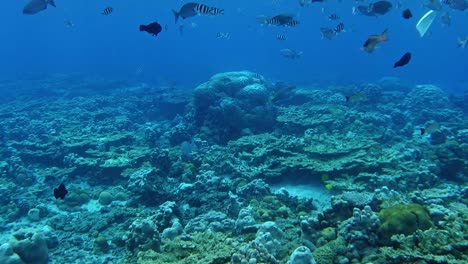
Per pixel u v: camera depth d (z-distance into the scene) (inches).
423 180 371.2
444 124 639.1
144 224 265.9
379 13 367.6
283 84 882.8
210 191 386.9
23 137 673.0
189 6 326.0
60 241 328.2
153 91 1098.1
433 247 194.1
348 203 258.7
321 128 562.9
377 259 204.1
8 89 1491.1
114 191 430.9
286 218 313.1
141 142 605.6
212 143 576.4
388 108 768.3
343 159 398.3
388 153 415.8
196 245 237.3
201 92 639.1
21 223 375.9
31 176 488.7
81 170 496.4
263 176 420.5
